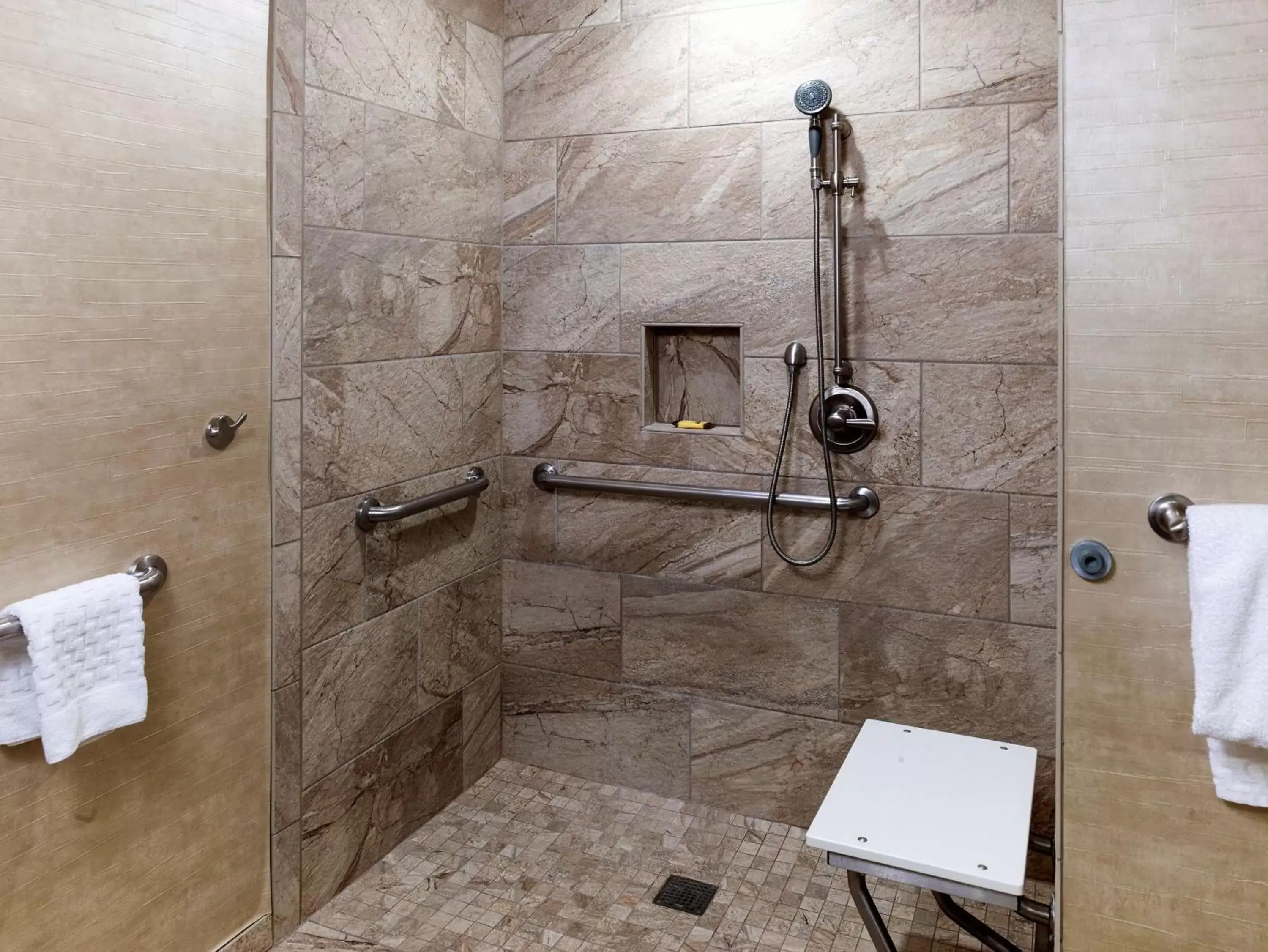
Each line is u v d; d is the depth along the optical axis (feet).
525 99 8.29
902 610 7.41
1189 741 4.48
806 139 7.32
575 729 8.75
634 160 7.91
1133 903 4.65
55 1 4.69
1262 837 4.40
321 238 6.47
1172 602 4.43
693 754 8.29
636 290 8.02
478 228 8.13
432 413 7.72
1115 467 4.46
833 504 7.26
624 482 8.18
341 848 7.06
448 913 6.83
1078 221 4.41
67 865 5.09
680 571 8.15
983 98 6.79
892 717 7.54
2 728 4.65
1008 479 6.99
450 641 8.17
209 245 5.63
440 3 7.50
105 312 5.05
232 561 5.97
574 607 8.61
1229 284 4.23
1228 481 4.30
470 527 8.34
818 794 7.86
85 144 4.88
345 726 7.03
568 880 7.23
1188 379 4.32
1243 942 4.48
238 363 5.89
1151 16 4.25
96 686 4.85
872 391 7.32
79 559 5.02
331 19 6.42
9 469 4.65
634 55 7.84
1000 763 5.98
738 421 8.09
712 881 7.22
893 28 7.00
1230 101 4.17
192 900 5.89
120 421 5.19
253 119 5.87
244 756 6.19
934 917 6.79
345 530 6.89
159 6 5.23
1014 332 6.87
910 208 7.06
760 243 7.55
